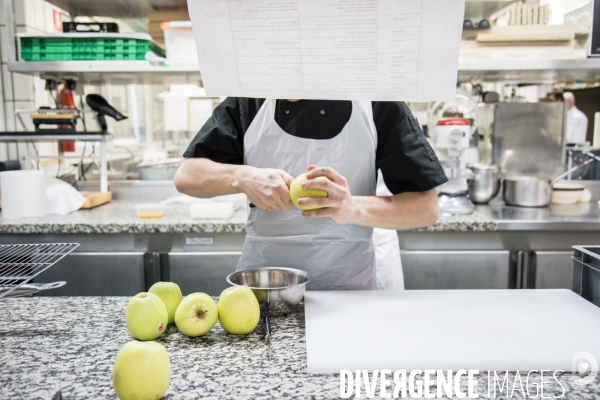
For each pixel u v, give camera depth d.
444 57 0.81
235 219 1.94
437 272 1.93
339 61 0.84
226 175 1.09
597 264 0.95
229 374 0.68
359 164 1.17
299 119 1.14
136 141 3.62
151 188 2.48
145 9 2.39
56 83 2.45
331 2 0.79
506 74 2.35
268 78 0.88
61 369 0.70
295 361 0.73
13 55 2.16
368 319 0.88
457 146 2.04
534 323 0.86
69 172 2.76
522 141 2.43
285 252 1.21
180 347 0.77
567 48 2.10
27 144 2.32
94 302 0.99
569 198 2.32
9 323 0.88
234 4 0.82
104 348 0.77
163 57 2.30
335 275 1.22
